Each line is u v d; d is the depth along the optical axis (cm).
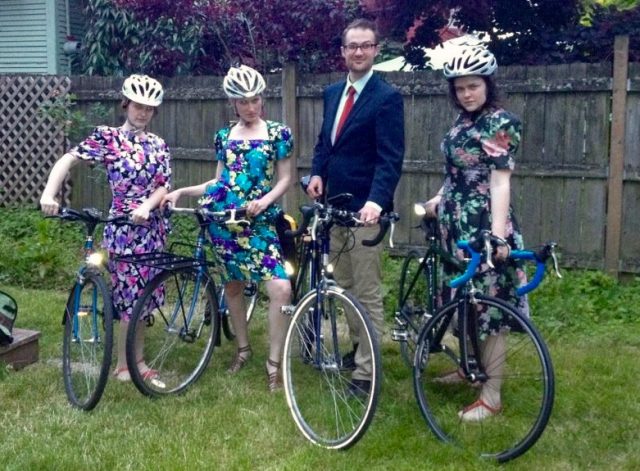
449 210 409
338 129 439
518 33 798
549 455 369
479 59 378
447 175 414
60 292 686
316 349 404
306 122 742
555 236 662
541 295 604
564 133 648
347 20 852
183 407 425
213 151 791
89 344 435
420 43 834
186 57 934
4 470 347
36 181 877
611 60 703
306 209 410
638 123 621
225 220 438
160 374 476
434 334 405
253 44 891
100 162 442
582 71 635
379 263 440
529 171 662
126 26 993
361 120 424
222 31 923
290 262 470
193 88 794
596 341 538
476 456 364
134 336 426
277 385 451
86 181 863
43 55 1218
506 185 382
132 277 446
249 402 432
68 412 416
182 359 498
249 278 455
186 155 804
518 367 469
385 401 430
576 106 641
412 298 485
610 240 639
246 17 880
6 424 401
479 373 390
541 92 651
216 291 479
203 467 352
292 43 874
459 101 391
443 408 421
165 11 891
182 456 363
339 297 390
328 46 878
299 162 746
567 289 610
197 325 462
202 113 795
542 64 732
